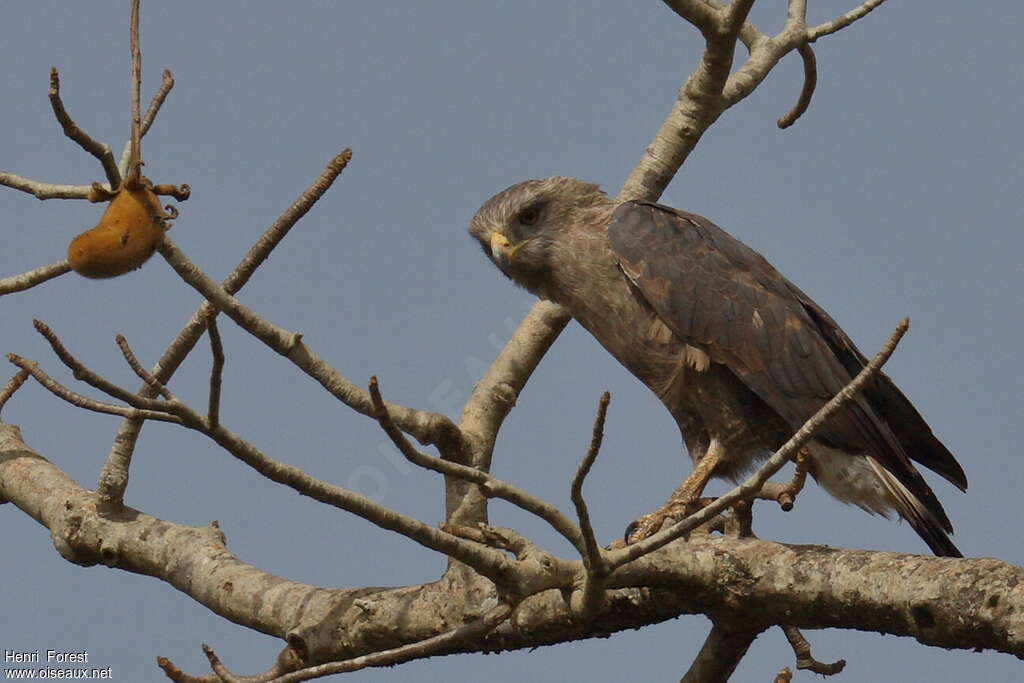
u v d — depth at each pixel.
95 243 6.53
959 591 7.58
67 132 6.55
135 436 10.96
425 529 7.76
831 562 8.32
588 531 7.40
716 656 9.34
